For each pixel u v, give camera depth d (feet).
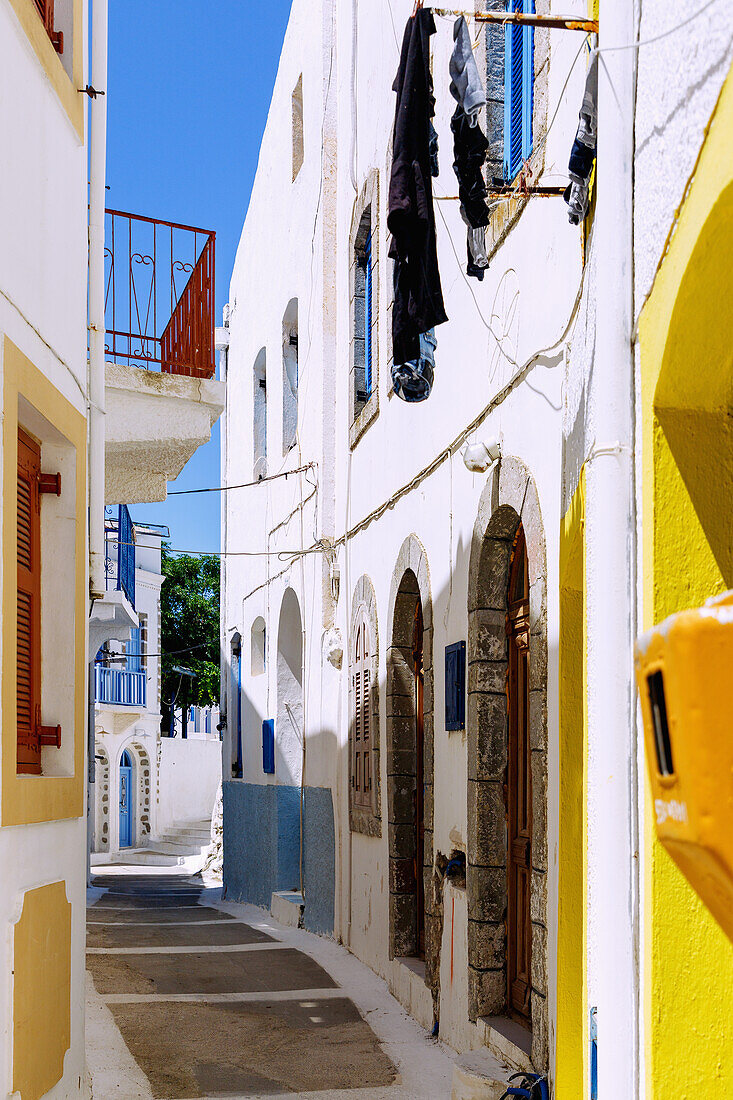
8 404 15.21
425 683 26.78
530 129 20.01
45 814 16.44
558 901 15.23
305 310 44.32
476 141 14.71
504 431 20.80
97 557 22.24
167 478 32.63
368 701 33.76
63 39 19.61
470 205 14.97
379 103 33.12
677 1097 9.16
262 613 52.39
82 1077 19.03
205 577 128.98
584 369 12.76
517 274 20.24
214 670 127.44
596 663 10.70
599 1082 10.17
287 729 48.24
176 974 31.78
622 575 10.40
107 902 58.29
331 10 41.83
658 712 4.37
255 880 52.16
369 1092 21.04
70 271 19.06
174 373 30.07
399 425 30.55
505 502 20.45
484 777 22.06
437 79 26.25
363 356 37.35
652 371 9.58
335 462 40.52
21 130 16.21
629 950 10.18
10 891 14.96
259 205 56.34
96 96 21.99
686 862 4.20
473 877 21.98
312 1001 28.71
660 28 9.25
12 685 15.10
